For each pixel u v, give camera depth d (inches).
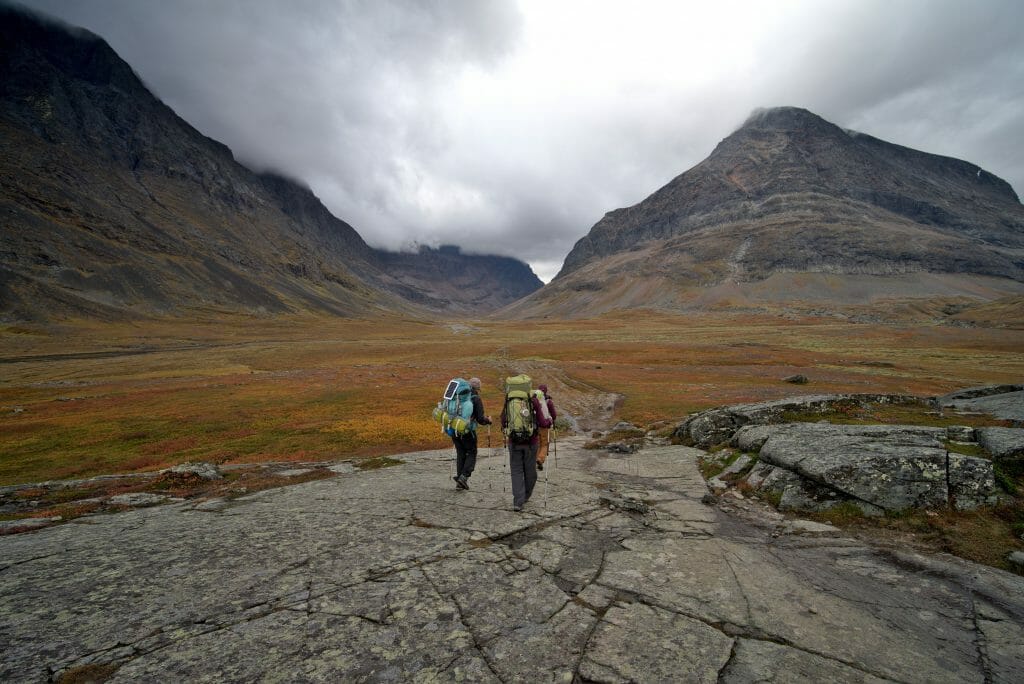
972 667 188.2
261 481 554.6
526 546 302.5
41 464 962.7
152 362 3858.3
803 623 219.5
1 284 6333.7
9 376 3004.4
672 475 527.8
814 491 395.2
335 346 5457.7
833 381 2300.7
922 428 458.0
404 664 178.2
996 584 258.7
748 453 534.3
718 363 3376.0
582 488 456.4
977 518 331.0
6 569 259.0
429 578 251.9
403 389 2154.3
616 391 2055.9
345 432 1197.7
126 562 269.3
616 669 178.7
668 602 235.3
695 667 181.0
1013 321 7106.3
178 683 161.2
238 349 5034.5
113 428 1311.5
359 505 394.0
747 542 326.6
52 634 190.1
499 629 205.0
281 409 1605.6
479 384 441.4
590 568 274.1
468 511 371.2
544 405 391.5
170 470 617.9
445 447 1040.2
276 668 172.4
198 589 234.8
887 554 302.8
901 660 191.6
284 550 288.8
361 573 256.4
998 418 573.9
